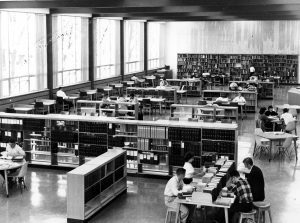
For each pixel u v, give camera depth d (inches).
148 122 481.1
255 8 727.1
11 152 466.3
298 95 908.0
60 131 508.1
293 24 1278.3
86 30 991.0
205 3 607.2
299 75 1289.4
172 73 1387.8
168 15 950.4
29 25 805.9
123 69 1155.9
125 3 631.8
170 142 471.8
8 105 738.2
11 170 461.7
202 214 379.6
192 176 386.6
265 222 367.9
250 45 1312.7
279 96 1104.2
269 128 669.3
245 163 350.9
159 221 371.2
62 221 369.7
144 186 463.5
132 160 487.8
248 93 896.3
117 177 431.8
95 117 514.6
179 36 1373.0
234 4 599.8
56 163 524.1
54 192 439.8
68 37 929.5
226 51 1332.4
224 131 459.2
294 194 438.6
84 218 364.8
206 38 1344.7
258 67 1301.7
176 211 341.7
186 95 1052.5
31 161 531.8
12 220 370.6
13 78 767.7
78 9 807.1
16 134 522.0
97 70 1058.1
